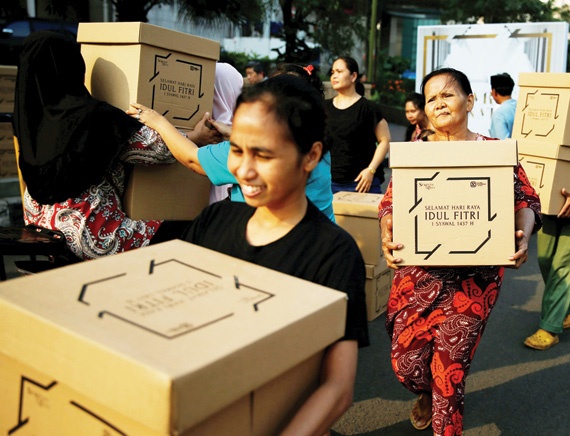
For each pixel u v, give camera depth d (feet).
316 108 4.76
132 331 3.56
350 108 17.47
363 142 17.58
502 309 16.75
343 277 4.84
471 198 8.28
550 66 30.86
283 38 39.70
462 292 9.00
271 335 3.71
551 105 12.73
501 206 8.27
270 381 4.10
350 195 16.02
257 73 26.45
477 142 8.25
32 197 9.18
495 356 13.85
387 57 70.90
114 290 4.06
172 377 3.14
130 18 33.60
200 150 7.94
